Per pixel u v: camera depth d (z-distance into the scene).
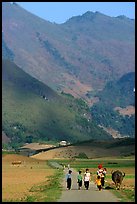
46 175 114.38
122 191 57.75
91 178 96.94
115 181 65.12
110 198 47.75
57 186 68.19
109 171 138.00
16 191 62.12
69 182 61.50
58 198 47.88
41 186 71.69
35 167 177.50
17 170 149.38
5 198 50.88
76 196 50.16
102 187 64.12
